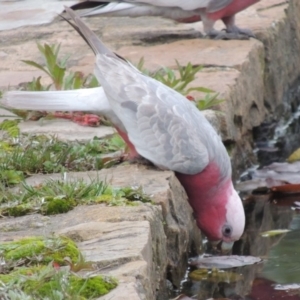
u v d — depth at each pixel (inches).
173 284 345.4
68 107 374.9
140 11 589.9
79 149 383.2
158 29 624.1
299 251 390.3
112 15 593.0
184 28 629.3
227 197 368.2
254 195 467.2
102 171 369.1
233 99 495.5
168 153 358.9
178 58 548.1
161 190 343.6
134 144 365.4
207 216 370.3
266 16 658.8
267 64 608.1
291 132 628.7
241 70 531.5
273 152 565.0
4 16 663.8
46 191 326.6
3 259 259.9
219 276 362.6
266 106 599.2
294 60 685.9
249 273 365.4
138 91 363.6
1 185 335.6
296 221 434.6
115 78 364.5
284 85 648.4
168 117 359.6
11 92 378.6
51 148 384.5
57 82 456.1
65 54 561.3
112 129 423.5
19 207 314.5
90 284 245.0
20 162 366.0
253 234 416.5
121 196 329.7
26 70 526.0
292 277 359.3
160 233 322.3
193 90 464.4
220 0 582.6
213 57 550.0
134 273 258.1
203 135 362.0
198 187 364.8
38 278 241.1
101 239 283.9
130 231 289.7
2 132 413.7
